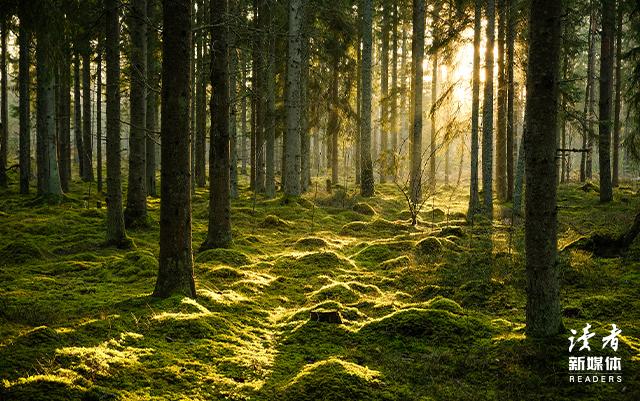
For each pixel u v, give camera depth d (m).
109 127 12.40
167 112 7.39
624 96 17.61
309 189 27.31
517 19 18.14
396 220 18.67
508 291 8.61
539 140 5.89
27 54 22.66
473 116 17.75
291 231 15.76
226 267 10.03
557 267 6.13
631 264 9.54
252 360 5.69
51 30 11.28
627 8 21.27
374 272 10.58
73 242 13.14
